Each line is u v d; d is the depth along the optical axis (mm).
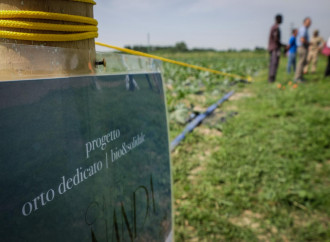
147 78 1018
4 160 500
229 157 3461
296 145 3896
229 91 8703
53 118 596
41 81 568
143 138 985
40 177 567
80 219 680
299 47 9117
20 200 529
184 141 3992
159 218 1116
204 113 5473
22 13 597
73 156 651
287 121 4914
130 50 1360
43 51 612
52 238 601
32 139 549
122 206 863
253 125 4715
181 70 12898
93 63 744
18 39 615
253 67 18328
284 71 14609
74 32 708
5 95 502
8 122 506
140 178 967
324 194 2709
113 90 804
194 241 2182
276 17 9211
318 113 5441
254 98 7098
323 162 3391
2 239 503
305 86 8570
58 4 650
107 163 781
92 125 714
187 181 2953
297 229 2307
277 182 2945
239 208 2541
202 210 2500
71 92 643
